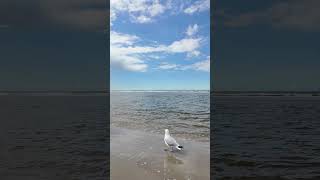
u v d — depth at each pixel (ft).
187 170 19.47
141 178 18.10
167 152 22.72
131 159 21.61
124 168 19.99
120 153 22.93
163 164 20.39
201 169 19.48
